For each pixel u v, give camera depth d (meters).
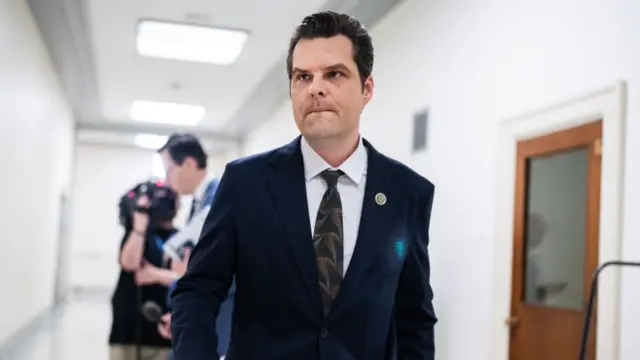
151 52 7.36
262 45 6.92
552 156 3.26
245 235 1.23
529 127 3.41
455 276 4.12
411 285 1.33
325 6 5.66
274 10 5.88
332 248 1.22
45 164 8.05
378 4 5.47
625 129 2.71
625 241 2.69
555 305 3.17
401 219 1.28
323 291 1.21
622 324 2.66
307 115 1.23
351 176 1.27
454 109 4.29
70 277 13.81
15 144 5.87
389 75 5.52
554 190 3.24
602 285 2.77
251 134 12.10
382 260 1.24
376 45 5.88
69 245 12.44
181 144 2.88
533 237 3.39
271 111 10.40
